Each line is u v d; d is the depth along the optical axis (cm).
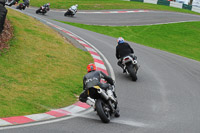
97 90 2567
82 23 11919
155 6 18200
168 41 10706
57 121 2595
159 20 14175
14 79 3678
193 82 4284
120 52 4262
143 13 15575
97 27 11512
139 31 11788
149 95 3553
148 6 17788
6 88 3353
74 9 13025
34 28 6344
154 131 2383
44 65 4375
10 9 7969
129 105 3145
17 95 3209
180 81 4300
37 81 3753
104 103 2623
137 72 4700
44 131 2292
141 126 2503
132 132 2344
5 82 3522
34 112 2822
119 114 2802
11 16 6756
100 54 5825
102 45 6788
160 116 2802
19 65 4166
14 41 5044
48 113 2836
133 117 2756
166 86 3991
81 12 14675
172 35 11681
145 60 5650
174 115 2842
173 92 3712
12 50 4644
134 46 7300
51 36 6100
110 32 10938
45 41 5578
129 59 4141
